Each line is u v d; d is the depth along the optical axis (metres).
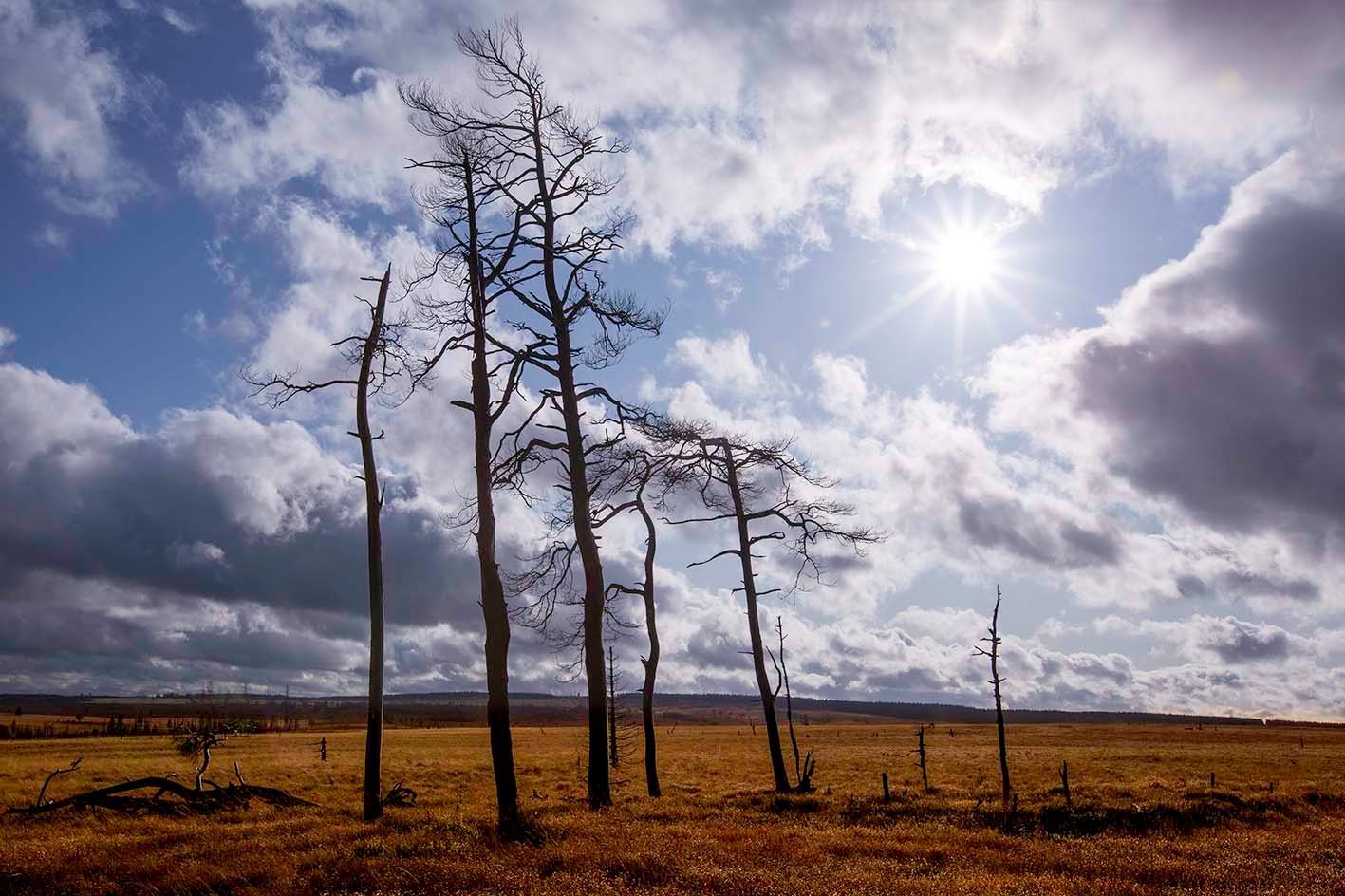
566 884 11.55
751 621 29.20
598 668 20.73
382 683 19.25
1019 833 20.23
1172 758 60.41
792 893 11.35
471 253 19.48
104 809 23.17
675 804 23.27
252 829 17.73
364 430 19.80
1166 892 12.34
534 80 21.30
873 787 34.94
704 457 27.78
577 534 20.95
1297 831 21.86
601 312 21.17
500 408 19.23
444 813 19.81
